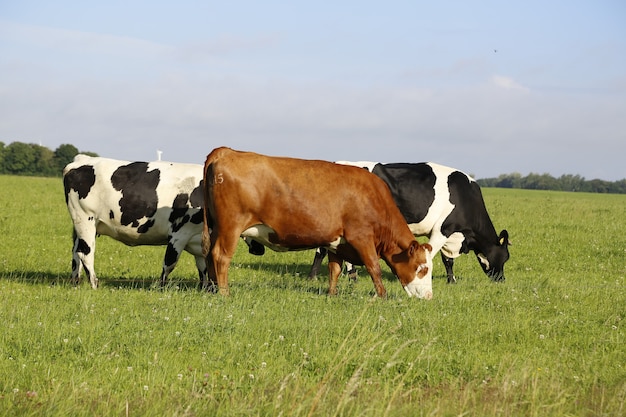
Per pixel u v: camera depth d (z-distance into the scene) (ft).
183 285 46.55
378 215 40.19
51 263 59.11
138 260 61.62
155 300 36.24
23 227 82.02
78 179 44.70
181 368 25.23
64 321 30.89
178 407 20.06
